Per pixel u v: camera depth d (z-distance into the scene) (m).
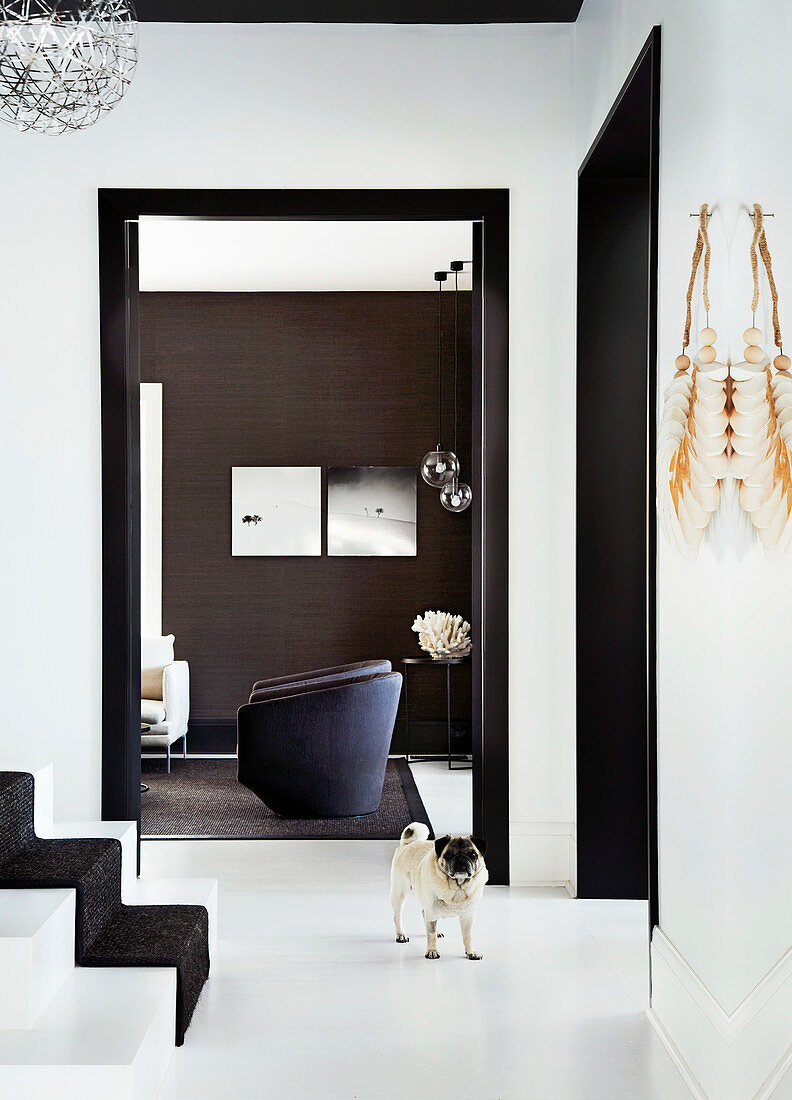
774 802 2.19
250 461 6.50
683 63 2.56
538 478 3.96
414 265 5.80
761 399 2.20
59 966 2.49
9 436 3.89
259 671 6.50
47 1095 2.09
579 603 3.81
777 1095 2.07
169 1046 2.51
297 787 4.96
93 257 3.89
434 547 6.46
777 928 2.15
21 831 3.00
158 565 6.50
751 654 2.20
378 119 3.96
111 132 3.91
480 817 4.05
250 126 3.94
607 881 3.80
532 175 3.96
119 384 3.90
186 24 3.91
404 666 6.14
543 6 3.79
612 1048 2.59
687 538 2.49
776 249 2.21
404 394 6.43
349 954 3.22
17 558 3.89
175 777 5.95
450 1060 2.52
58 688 3.90
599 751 3.80
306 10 3.80
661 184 2.78
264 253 5.57
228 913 3.61
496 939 3.37
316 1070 2.46
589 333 3.83
